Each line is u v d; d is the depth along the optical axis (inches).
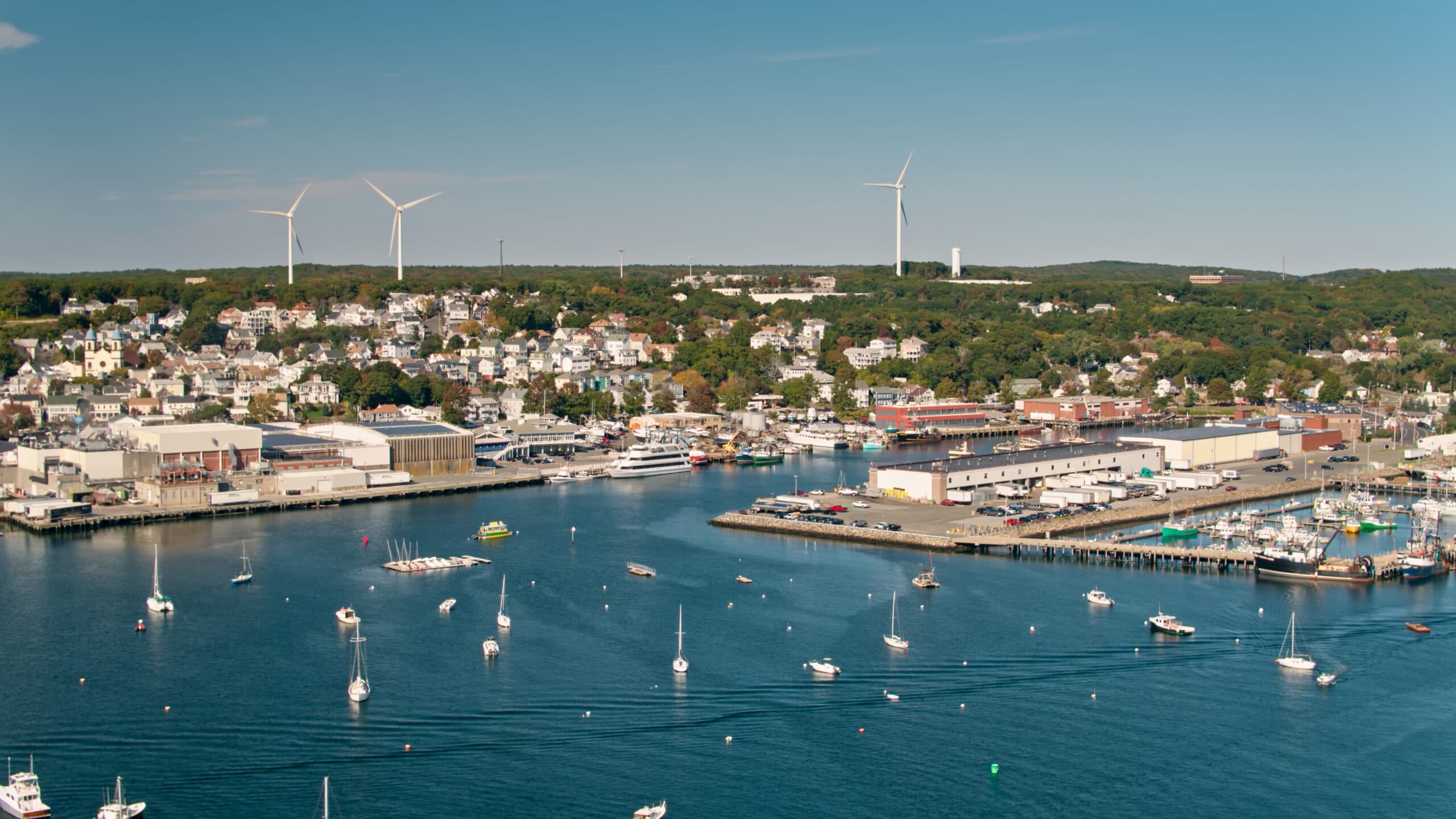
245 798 5172.2
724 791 5285.4
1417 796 5315.0
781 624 7357.3
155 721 5895.7
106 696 6176.2
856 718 5999.0
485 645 6820.9
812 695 6269.7
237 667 6589.6
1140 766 5541.3
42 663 6624.0
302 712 6003.9
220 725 5851.4
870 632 7224.4
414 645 6953.7
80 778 5334.6
